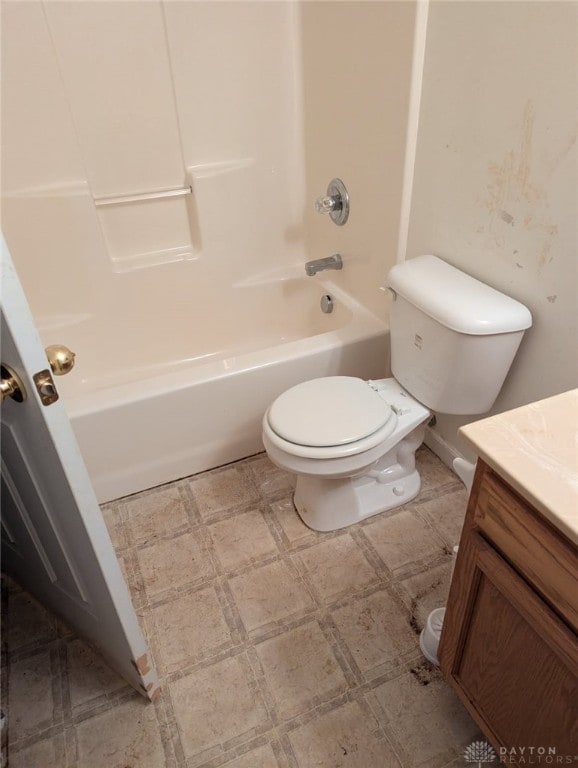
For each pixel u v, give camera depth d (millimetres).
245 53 1881
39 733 1162
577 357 1195
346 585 1445
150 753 1122
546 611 715
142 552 1559
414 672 1243
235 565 1511
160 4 1701
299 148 2109
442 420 1772
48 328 1975
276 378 1714
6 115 1676
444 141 1375
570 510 624
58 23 1618
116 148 1877
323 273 2164
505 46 1128
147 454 1666
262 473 1809
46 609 1415
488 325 1221
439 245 1509
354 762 1095
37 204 1802
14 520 1090
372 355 1838
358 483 1629
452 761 1090
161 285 2111
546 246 1180
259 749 1120
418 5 1275
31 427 760
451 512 1649
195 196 2021
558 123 1070
